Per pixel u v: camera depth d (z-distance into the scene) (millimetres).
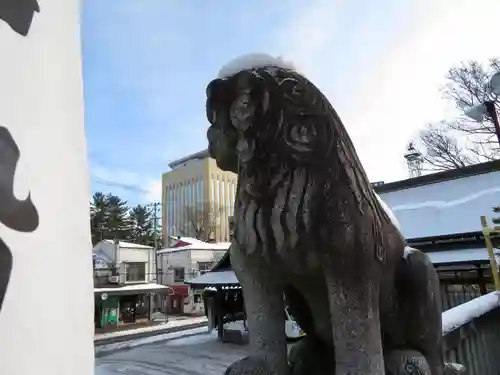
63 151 815
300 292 1332
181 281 21281
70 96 867
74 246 771
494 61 10148
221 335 11953
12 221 696
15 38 804
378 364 1131
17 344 644
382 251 1226
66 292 729
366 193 1208
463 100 10586
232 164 1252
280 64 1210
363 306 1147
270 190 1151
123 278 19438
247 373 1203
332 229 1119
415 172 12711
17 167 732
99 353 10586
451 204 8898
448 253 7586
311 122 1150
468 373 2518
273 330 1248
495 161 9039
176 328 15938
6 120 743
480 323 2869
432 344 1392
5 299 650
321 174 1140
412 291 1341
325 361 1371
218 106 1194
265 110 1138
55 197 771
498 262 4305
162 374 8289
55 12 897
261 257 1203
